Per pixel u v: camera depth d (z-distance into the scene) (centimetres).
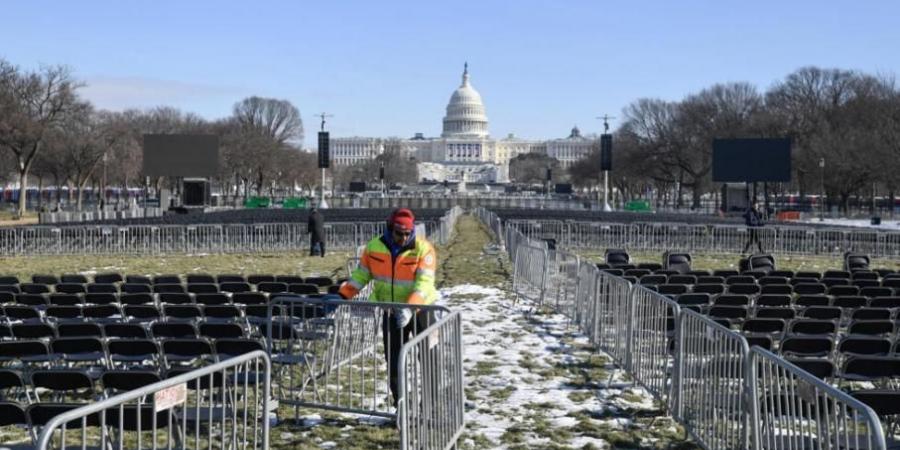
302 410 1214
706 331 1021
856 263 3316
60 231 4175
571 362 1580
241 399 1202
